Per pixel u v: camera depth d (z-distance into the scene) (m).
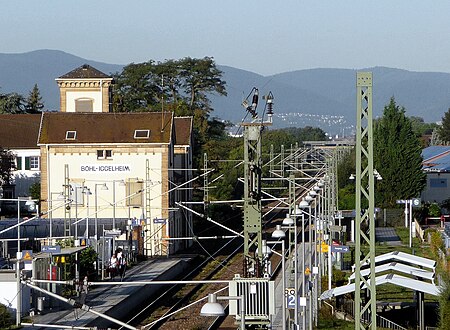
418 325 81.50
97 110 173.38
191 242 154.75
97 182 139.75
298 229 159.50
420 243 150.62
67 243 104.88
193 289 110.00
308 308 79.75
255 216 65.62
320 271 104.38
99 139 139.50
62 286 88.38
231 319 88.62
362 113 52.59
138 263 123.12
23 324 69.56
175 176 148.38
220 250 147.25
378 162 185.62
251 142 83.31
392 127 186.38
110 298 89.44
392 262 94.81
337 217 137.62
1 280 77.75
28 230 123.31
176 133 161.00
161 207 138.38
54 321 75.56
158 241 136.38
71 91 173.88
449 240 124.81
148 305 94.88
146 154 139.00
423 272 88.25
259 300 50.66
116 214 139.25
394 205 184.75
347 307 90.88
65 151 140.00
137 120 141.75
